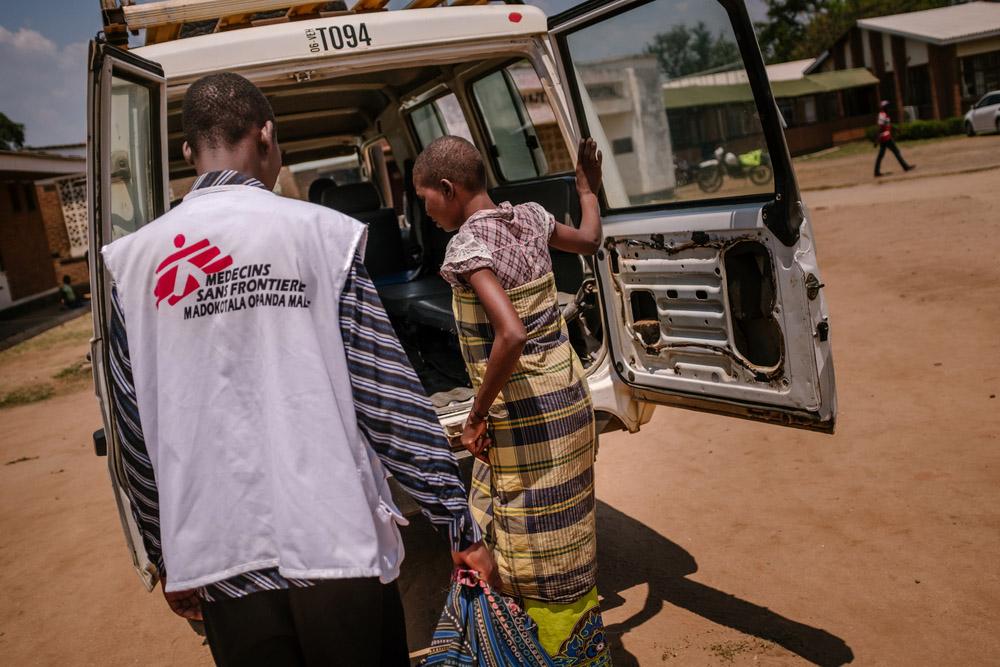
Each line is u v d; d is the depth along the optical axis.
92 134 2.33
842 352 6.19
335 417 1.72
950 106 32.34
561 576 2.54
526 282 2.47
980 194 13.23
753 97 2.69
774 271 2.80
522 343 2.29
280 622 1.83
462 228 2.48
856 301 7.64
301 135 7.17
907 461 4.26
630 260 3.39
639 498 4.45
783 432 5.00
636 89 3.21
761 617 3.19
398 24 3.44
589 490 2.61
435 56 3.55
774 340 2.95
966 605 3.04
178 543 1.73
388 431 1.76
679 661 3.01
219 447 1.72
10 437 8.25
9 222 20.39
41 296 21.56
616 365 3.56
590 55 3.37
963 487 3.89
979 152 21.58
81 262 24.98
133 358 1.75
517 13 3.64
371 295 1.78
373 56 3.46
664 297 3.28
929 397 5.03
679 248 3.15
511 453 2.52
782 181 2.71
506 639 2.30
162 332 1.73
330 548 1.70
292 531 1.70
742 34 2.65
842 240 11.15
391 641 2.01
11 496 6.28
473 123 5.67
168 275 1.73
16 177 20.06
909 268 8.60
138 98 2.78
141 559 2.53
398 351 1.79
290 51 3.32
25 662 3.80
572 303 3.93
